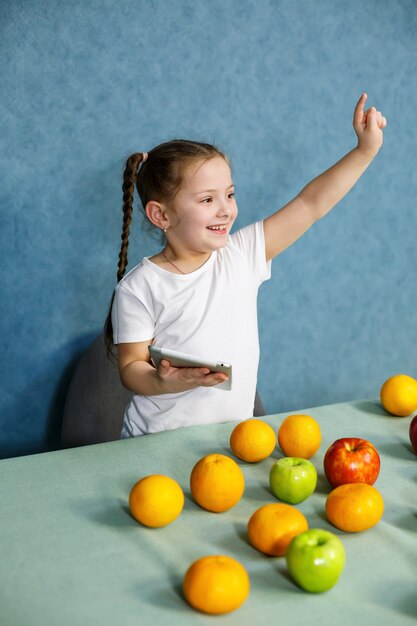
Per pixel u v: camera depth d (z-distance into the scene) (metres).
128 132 1.82
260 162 1.98
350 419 1.38
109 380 1.81
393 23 2.04
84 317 1.90
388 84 2.09
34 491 1.13
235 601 0.85
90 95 1.77
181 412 1.48
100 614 0.86
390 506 1.09
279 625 0.84
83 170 1.80
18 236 1.79
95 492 1.13
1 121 1.70
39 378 1.90
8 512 1.07
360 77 2.04
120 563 0.96
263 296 2.09
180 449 1.26
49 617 0.86
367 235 2.18
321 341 2.21
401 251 2.25
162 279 1.48
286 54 1.94
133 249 1.90
